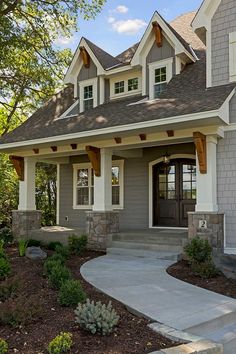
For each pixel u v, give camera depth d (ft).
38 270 22.95
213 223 28.12
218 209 29.48
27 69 59.41
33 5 53.01
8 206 60.08
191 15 50.57
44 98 62.90
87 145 35.42
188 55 38.37
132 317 15.79
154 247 31.78
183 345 12.48
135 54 40.93
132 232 36.88
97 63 44.42
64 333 12.59
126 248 33.24
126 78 43.68
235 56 30.53
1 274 20.40
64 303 16.34
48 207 66.64
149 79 40.27
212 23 32.09
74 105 45.98
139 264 27.66
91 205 47.37
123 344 12.76
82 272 24.50
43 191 67.36
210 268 23.39
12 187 59.72
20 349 12.14
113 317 13.88
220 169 29.66
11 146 39.17
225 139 29.60
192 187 39.91
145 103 34.86
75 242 32.81
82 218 47.93
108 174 35.68
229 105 29.35
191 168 40.09
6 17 50.21
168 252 30.68
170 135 30.37
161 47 39.70
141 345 12.75
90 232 35.65
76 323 14.29
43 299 17.30
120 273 24.32
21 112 69.87
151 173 41.96
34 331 13.64
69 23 56.54
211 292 19.88
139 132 30.83
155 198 42.04
